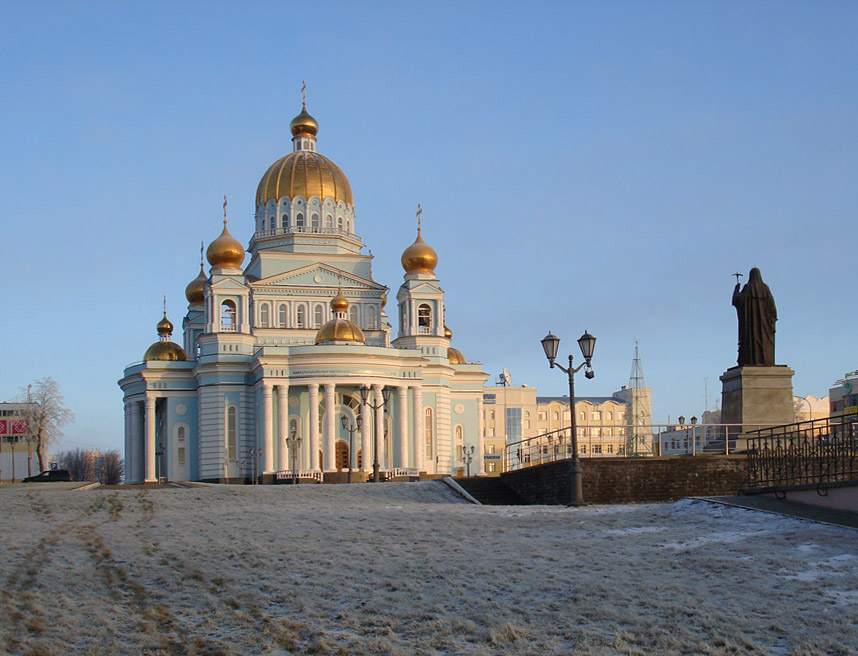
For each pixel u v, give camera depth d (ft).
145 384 373.61
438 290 379.96
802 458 136.77
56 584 94.63
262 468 341.21
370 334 382.42
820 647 73.05
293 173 393.29
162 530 131.03
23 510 165.37
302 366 339.57
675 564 99.96
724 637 76.07
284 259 383.65
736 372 201.98
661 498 184.34
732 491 185.26
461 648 76.54
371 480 336.70
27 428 507.30
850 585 87.40
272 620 83.97
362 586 94.94
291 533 125.49
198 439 368.89
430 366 371.35
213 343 360.07
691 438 220.43
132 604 89.10
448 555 108.58
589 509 147.95
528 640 77.61
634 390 638.53
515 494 224.33
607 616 82.28
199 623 83.35
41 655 73.20
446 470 371.35
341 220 395.34
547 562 103.50
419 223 389.19
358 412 353.72
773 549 103.14
